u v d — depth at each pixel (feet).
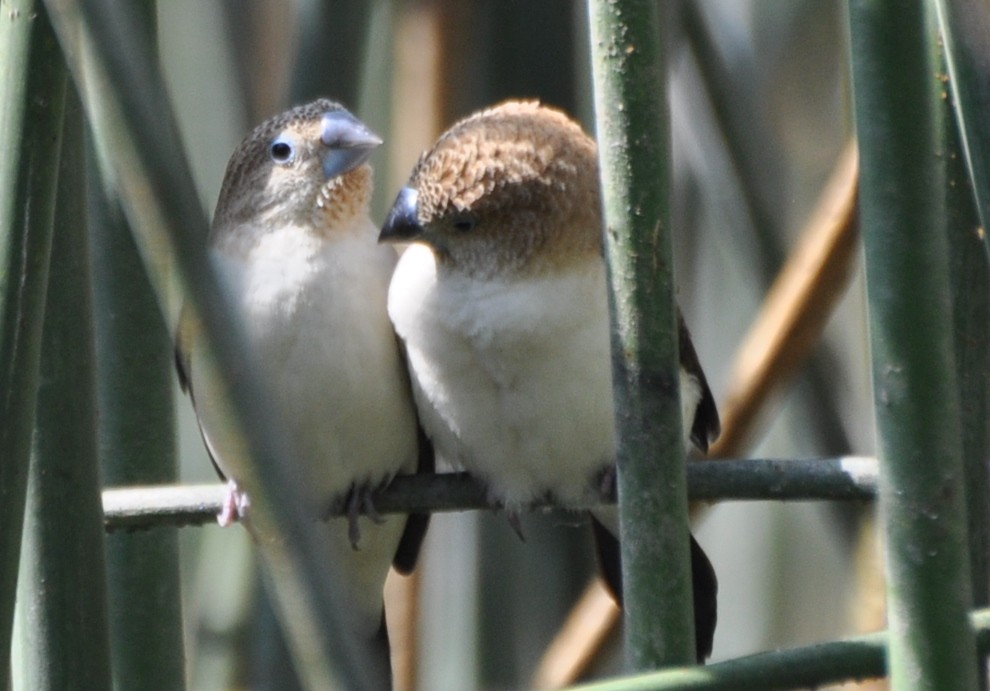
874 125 8.72
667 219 8.77
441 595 9.24
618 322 8.77
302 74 9.14
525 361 9.05
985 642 8.77
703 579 9.09
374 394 9.09
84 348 8.86
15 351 8.77
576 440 9.06
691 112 9.20
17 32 8.77
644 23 8.77
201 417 9.08
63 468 8.86
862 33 8.72
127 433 8.95
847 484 8.86
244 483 7.84
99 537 8.87
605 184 8.77
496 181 9.04
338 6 9.13
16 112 8.77
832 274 9.09
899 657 8.73
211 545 9.20
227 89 9.31
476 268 9.05
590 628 9.12
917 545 8.72
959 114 8.77
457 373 9.06
